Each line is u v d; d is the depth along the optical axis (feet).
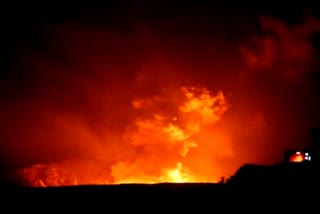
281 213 39.63
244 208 41.34
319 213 39.09
